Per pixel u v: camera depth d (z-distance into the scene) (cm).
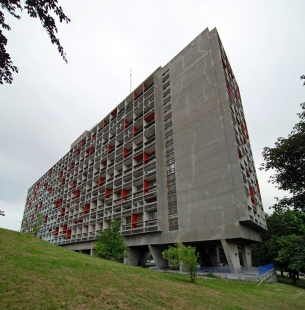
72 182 6003
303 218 3750
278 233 4106
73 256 1617
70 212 5588
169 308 957
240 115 3819
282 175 1298
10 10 626
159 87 4050
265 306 1354
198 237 2645
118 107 5025
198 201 2780
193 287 1455
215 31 3341
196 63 3456
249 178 3234
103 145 5094
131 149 4384
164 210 3161
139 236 3362
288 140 1235
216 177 2684
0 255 1138
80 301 811
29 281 880
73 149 6681
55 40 686
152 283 1296
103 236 2659
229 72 3688
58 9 659
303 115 1236
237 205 2422
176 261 1709
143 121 4022
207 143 2906
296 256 2572
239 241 2958
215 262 3425
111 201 4231
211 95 3064
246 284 2016
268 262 4262
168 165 3347
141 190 3606
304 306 1562
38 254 1364
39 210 7806
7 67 654
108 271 1334
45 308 700
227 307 1145
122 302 893
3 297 709
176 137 3344
